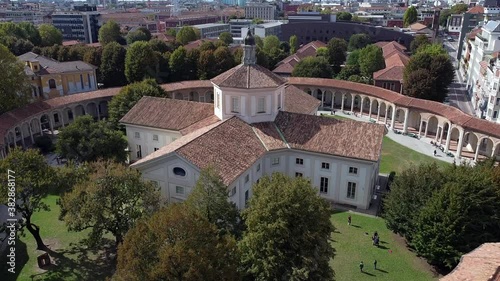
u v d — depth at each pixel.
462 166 53.81
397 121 119.69
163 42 169.88
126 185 44.66
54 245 52.38
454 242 46.06
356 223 59.19
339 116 125.81
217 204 39.97
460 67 188.38
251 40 68.56
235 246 34.94
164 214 33.66
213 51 143.00
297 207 36.94
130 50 132.50
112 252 51.03
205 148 54.59
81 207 42.84
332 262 49.69
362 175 61.75
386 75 133.50
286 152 64.88
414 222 49.88
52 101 101.00
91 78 126.69
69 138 69.88
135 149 80.50
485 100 111.94
